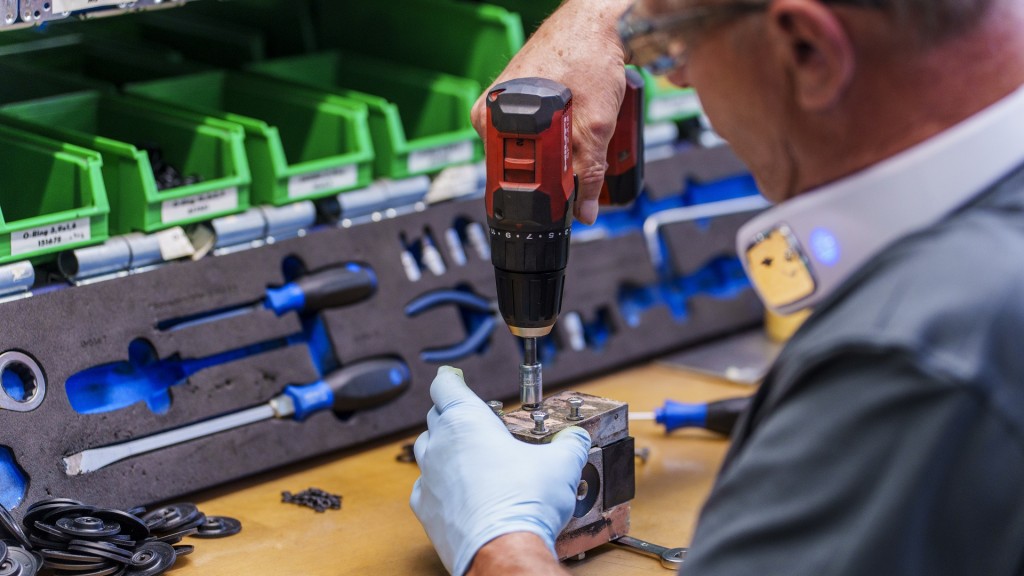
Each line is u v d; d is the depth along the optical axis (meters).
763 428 0.75
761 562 0.72
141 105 1.56
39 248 1.31
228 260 1.47
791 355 0.75
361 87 1.80
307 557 1.27
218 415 1.44
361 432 1.54
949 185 0.74
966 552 0.69
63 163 1.37
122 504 1.35
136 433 1.37
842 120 0.76
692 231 1.90
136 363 1.42
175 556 1.24
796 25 0.72
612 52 1.23
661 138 1.88
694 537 0.78
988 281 0.69
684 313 1.90
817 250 0.79
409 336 1.59
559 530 1.09
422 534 1.33
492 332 1.67
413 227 1.63
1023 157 0.74
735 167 1.96
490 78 1.74
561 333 1.73
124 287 1.38
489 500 1.06
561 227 1.14
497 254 1.16
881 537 0.68
